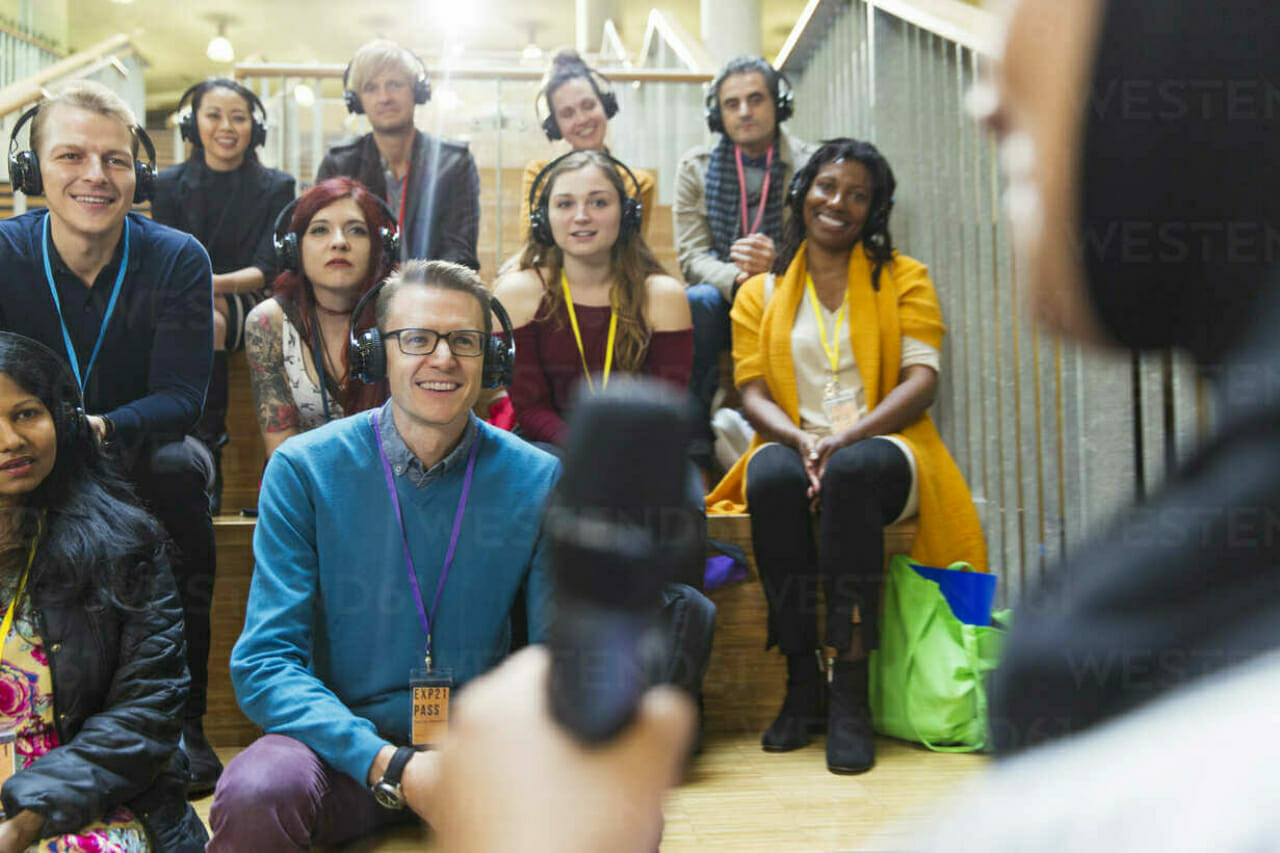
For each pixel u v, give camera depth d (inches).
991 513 96.6
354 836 56.1
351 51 478.3
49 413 59.4
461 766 6.5
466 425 62.4
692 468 6.4
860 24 133.1
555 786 6.1
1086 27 6.3
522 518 60.8
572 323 86.0
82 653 57.1
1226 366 6.2
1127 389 74.0
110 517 60.1
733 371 113.1
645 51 232.1
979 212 98.1
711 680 87.5
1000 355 94.0
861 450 83.3
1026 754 5.6
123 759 55.2
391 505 60.5
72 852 52.5
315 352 90.3
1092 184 6.4
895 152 117.0
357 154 124.6
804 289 96.8
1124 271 6.5
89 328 76.9
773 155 126.0
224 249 114.5
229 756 83.6
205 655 77.5
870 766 73.0
